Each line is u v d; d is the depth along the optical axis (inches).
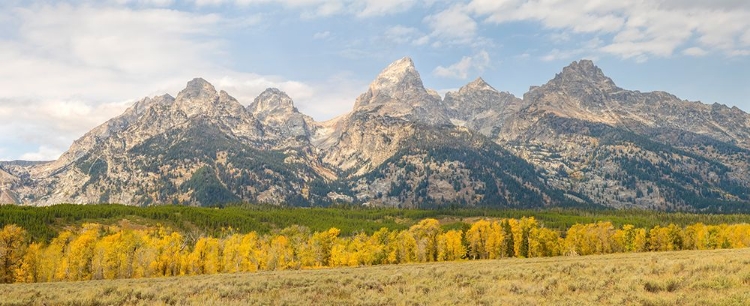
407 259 5511.8
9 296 1270.9
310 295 1129.4
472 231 5989.2
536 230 5826.8
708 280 925.8
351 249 5290.4
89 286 1764.3
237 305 976.9
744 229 5438.0
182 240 5359.3
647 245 5831.7
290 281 1515.7
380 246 5477.4
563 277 1181.1
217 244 4859.7
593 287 987.9
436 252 5733.3
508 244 5925.2
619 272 1216.8
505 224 5994.1
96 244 4229.8
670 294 857.5
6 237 3993.6
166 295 1190.9
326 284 1370.6
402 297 1010.7
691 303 767.1
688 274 1040.8
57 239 4685.0
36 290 1557.6
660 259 1662.2
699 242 5649.6
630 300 836.6
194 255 4544.8
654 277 1055.6
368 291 1155.9
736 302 744.3
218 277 2303.2
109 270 4183.1
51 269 4136.3
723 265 1124.5
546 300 884.0
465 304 897.5
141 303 1067.3
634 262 1528.1
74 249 4146.2
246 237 5027.1
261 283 1480.1
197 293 1258.6
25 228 6761.8
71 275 4094.5
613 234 5984.3
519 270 1453.0
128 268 4234.7
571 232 5944.9
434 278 1384.1
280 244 5152.6
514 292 1020.5
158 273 4375.0
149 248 4392.2
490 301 900.0
